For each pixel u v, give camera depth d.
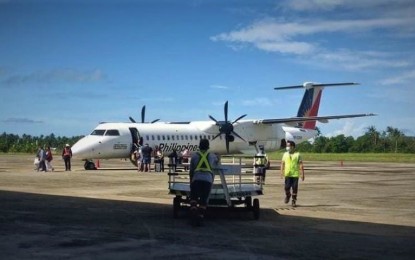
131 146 37.28
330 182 26.52
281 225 11.91
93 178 27.91
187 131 40.53
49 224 11.59
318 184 25.12
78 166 43.88
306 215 13.75
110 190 20.77
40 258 8.21
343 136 116.81
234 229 11.26
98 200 16.86
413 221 12.80
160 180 26.66
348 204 16.52
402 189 22.33
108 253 8.62
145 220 12.39
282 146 44.53
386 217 13.52
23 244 9.30
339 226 11.85
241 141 42.06
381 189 22.31
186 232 10.79
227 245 9.41
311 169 41.78
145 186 22.83
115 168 40.59
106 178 27.98
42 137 122.50
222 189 13.46
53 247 9.06
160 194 19.20
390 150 112.94
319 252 8.89
